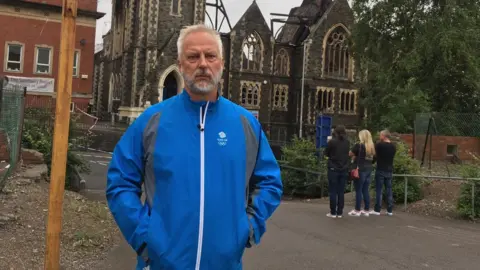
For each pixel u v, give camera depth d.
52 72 31.31
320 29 48.47
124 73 43.34
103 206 8.83
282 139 45.56
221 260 2.57
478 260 6.58
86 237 6.57
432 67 27.66
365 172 9.91
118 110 43.69
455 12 25.84
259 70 47.38
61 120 3.89
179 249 2.54
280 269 5.94
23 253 5.62
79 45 32.03
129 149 2.79
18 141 10.85
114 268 5.71
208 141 2.69
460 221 9.69
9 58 30.48
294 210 10.54
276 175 2.98
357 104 50.19
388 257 6.62
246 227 2.68
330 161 9.64
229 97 45.84
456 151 19.97
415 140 19.70
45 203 7.81
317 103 48.34
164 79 39.25
